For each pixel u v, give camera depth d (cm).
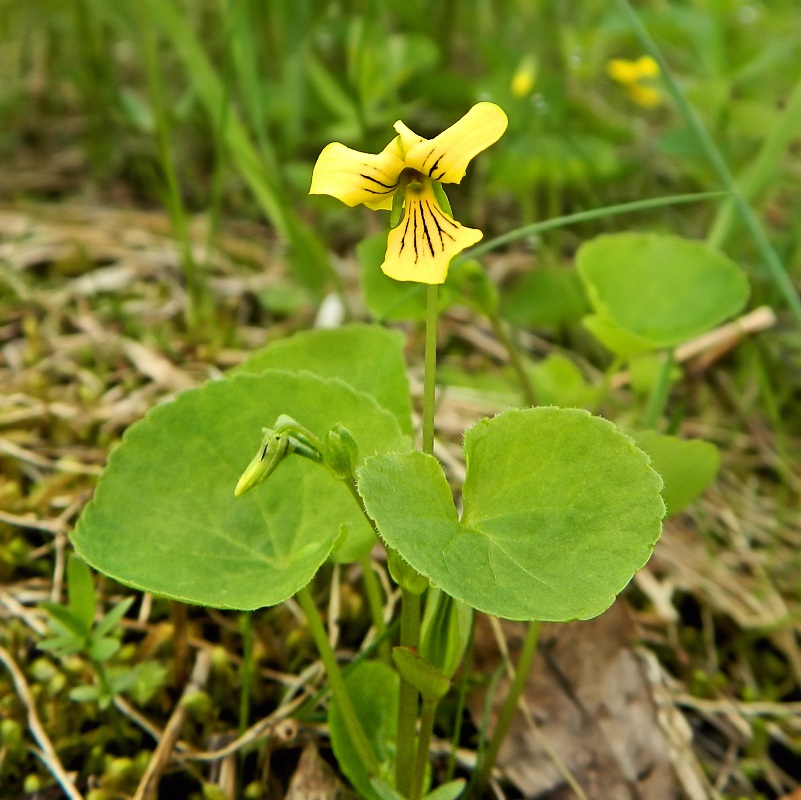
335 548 12
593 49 29
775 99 28
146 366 19
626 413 20
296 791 14
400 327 22
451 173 12
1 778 14
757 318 19
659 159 28
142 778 14
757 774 15
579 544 11
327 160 12
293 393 13
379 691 13
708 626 17
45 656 15
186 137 26
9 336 20
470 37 28
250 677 15
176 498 12
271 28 26
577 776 14
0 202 24
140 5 19
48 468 17
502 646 15
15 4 28
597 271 16
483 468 11
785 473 18
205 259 21
